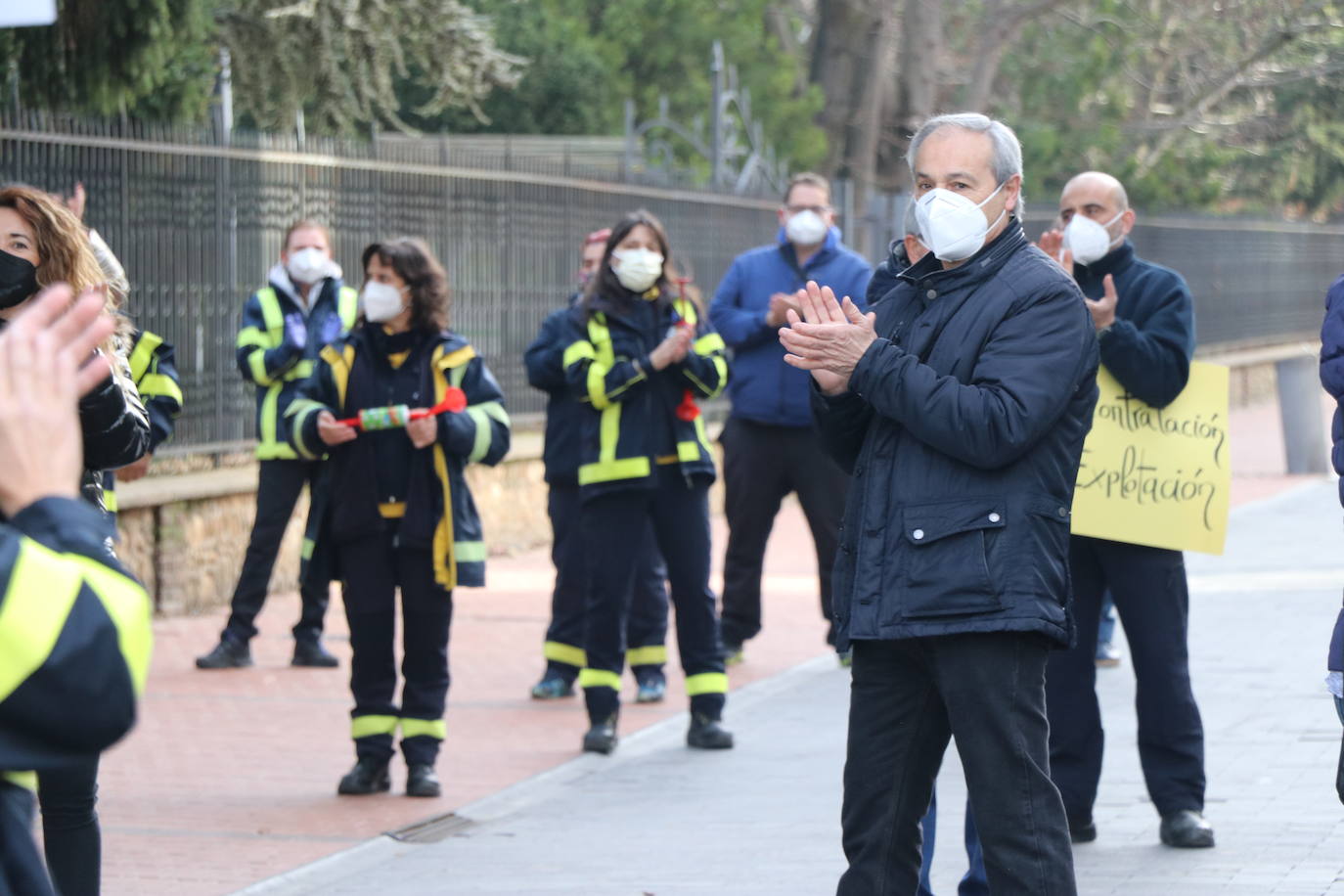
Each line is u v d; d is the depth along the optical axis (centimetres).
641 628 1555
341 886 1029
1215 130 5447
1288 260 5919
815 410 764
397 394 1179
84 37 1917
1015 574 693
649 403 1326
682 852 1091
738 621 1711
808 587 2264
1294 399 3403
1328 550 2402
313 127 2462
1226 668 1616
